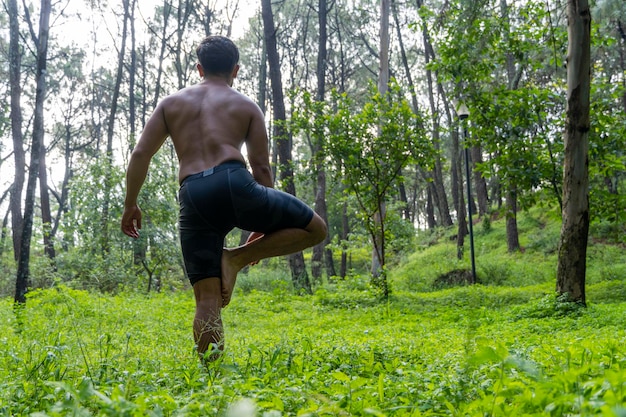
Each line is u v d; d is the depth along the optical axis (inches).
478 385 108.5
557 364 124.6
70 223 856.3
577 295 464.8
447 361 178.4
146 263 852.0
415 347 246.1
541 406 73.6
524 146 587.5
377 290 619.5
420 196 2578.7
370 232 637.3
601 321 383.2
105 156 880.3
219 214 149.1
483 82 627.8
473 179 1784.0
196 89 163.0
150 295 717.3
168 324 395.9
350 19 1652.3
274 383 120.4
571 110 480.4
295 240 156.9
